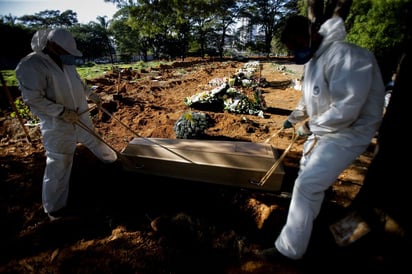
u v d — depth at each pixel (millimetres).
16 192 2775
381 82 1476
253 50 47406
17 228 2297
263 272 1832
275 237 2189
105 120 5137
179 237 2156
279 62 26531
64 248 2061
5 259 1972
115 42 48375
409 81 1535
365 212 1890
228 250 2039
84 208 2553
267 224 2309
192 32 38375
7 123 4844
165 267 1877
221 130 4652
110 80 10945
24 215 2451
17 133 4453
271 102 7105
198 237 2158
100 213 2479
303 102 2137
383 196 1769
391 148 1683
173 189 2795
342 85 1398
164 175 2635
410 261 1719
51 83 2152
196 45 42125
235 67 18688
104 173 3164
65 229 2262
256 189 2453
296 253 1745
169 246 2066
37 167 3281
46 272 1850
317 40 1563
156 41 38094
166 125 4691
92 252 2014
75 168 3219
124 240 2131
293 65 21281
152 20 27125
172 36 34906
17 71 1962
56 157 2266
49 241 2137
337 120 1452
